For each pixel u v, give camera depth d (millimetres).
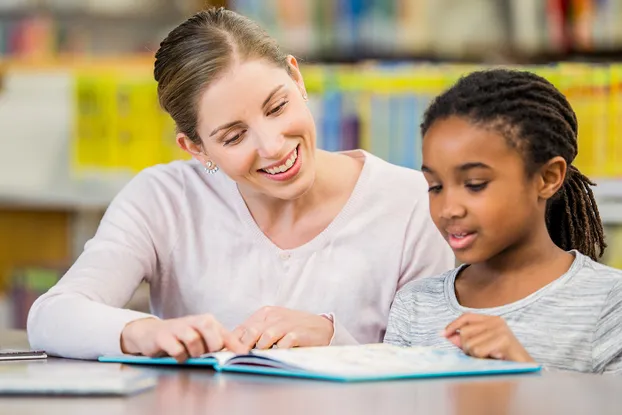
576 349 1819
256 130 2078
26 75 5023
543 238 1921
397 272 2361
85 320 1997
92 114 4852
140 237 2365
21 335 2551
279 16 4824
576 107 4027
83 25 6363
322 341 1941
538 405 1312
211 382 1556
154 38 6375
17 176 5086
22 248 5594
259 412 1287
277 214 2387
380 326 2371
